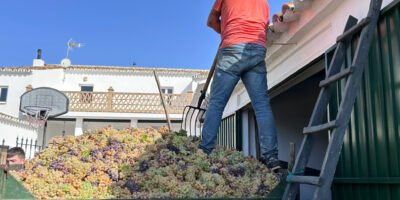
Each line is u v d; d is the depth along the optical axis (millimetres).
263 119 3738
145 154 3656
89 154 3686
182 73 22156
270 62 5812
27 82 20906
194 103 11570
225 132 8578
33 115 16109
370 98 3064
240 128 7570
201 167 3455
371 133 3037
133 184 3145
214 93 3932
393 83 2799
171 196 2887
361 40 2689
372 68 3070
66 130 20062
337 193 3482
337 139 2375
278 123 8242
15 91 20766
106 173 3328
